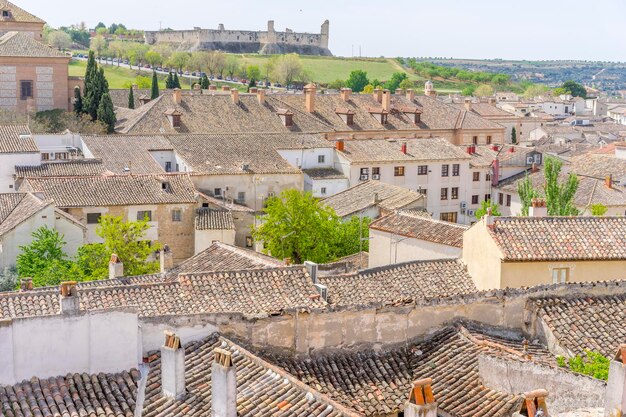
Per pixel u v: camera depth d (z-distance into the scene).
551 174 62.22
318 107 128.50
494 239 36.16
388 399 27.55
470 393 26.59
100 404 24.55
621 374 20.30
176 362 24.52
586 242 36.78
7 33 138.25
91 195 78.31
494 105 184.25
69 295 25.47
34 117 126.25
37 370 25.19
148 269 63.53
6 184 87.12
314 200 70.69
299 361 28.78
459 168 106.75
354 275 37.34
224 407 22.55
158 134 105.12
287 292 33.16
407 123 131.38
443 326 31.05
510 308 32.06
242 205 90.12
